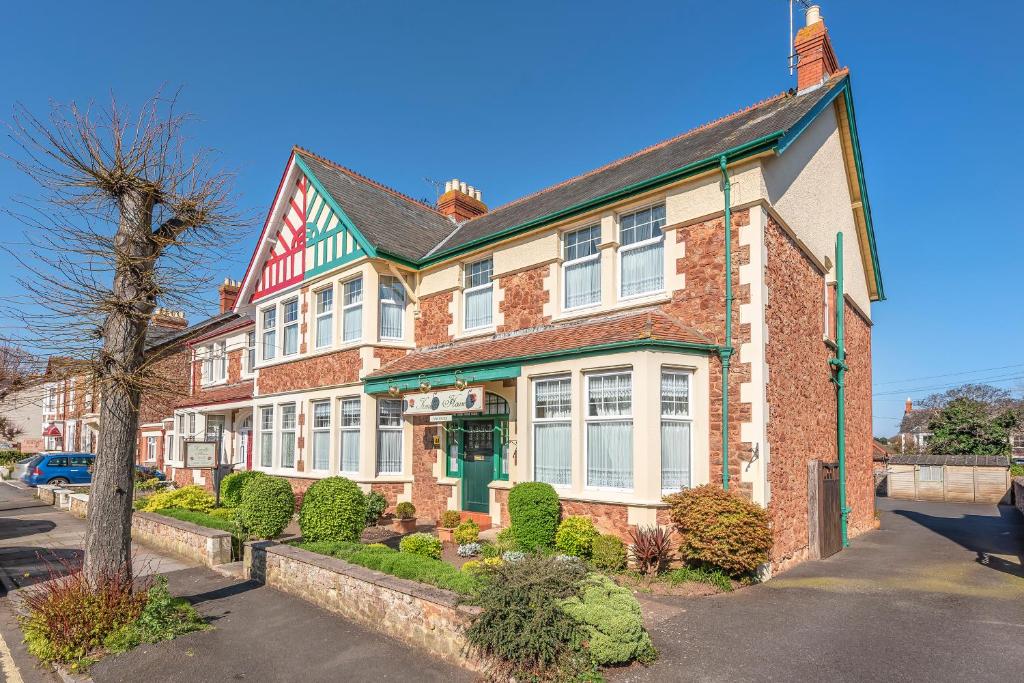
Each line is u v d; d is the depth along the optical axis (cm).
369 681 577
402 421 1525
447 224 1989
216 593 884
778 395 1010
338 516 943
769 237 1012
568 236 1277
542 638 542
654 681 543
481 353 1246
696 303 1033
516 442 1201
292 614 776
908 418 5400
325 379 1619
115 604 714
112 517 748
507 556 870
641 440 938
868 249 1612
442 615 618
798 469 1077
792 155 1143
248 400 1967
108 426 757
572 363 1044
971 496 2706
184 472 2381
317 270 1692
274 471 1756
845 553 1160
